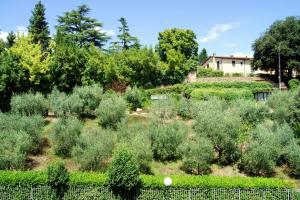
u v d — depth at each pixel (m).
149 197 19.95
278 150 26.95
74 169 25.08
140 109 38.28
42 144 27.95
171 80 57.66
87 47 54.84
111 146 25.92
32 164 25.30
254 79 57.91
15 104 31.78
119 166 19.52
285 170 27.22
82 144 25.97
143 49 52.62
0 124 27.50
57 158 26.45
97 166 24.55
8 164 23.59
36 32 57.41
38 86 40.12
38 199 19.30
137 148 24.77
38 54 40.69
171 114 34.03
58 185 19.33
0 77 34.81
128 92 38.94
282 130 28.89
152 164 25.97
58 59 42.59
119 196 19.69
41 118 29.36
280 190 20.67
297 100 33.09
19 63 37.78
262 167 26.08
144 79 51.66
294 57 59.03
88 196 19.53
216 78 56.59
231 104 37.16
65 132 26.80
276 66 60.66
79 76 43.53
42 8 59.25
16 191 19.30
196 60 65.62
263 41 60.97
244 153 27.12
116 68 48.59
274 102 38.44
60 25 57.69
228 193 20.39
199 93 43.88
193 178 20.72
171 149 27.19
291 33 59.31
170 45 63.53
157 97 44.06
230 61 73.75
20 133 25.28
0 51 44.34
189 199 20.09
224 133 26.86
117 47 59.97
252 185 20.53
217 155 28.02
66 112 33.16
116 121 31.56
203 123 28.08
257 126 30.00
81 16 58.09
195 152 25.56
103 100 33.78
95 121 33.72
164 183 19.06
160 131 27.58
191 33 64.56
